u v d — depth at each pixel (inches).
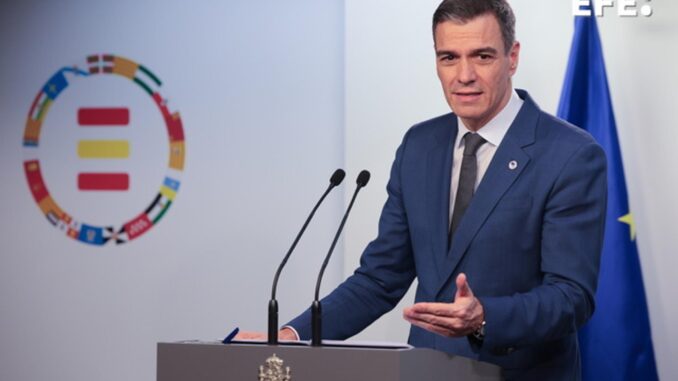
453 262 148.1
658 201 226.1
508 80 152.9
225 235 258.8
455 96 150.3
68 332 265.4
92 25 267.0
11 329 267.3
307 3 257.3
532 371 146.2
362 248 238.2
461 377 125.0
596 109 226.1
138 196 263.9
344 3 255.4
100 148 265.9
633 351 221.6
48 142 267.9
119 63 265.9
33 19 269.9
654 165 226.5
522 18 232.1
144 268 262.8
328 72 255.8
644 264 226.2
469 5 148.9
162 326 261.6
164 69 263.6
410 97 237.5
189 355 119.3
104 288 264.4
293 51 257.6
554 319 135.4
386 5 239.1
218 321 258.7
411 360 112.6
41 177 267.9
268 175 257.1
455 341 147.1
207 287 259.3
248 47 259.8
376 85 238.8
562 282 141.3
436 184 155.5
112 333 263.7
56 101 267.9
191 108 261.7
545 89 230.8
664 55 227.0
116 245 264.4
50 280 266.8
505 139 150.2
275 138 257.3
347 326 160.2
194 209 260.7
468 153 153.3
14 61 269.7
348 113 239.8
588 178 146.6
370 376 110.7
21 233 267.7
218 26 261.3
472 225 147.5
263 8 259.3
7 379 266.8
